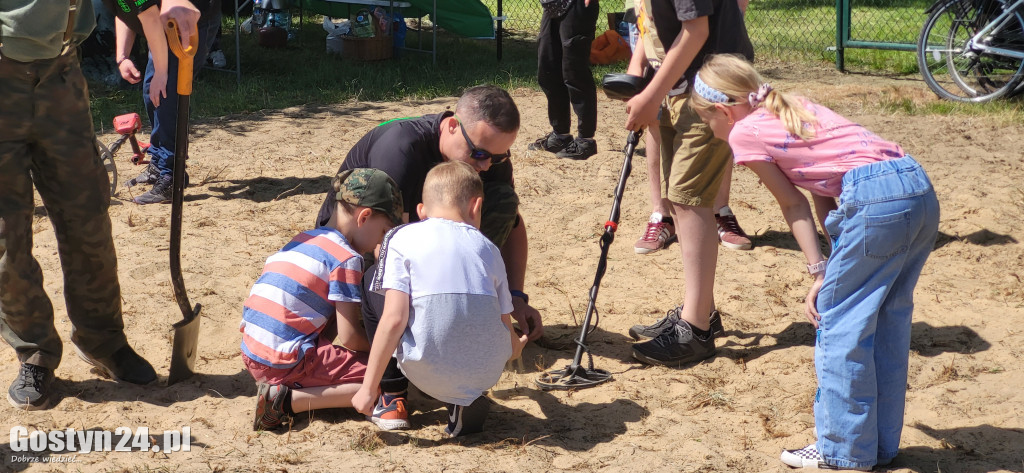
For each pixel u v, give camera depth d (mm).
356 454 3096
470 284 3045
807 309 2986
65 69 3217
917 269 2896
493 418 3422
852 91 9250
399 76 10242
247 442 3186
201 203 5895
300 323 3250
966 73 9109
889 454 3014
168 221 5539
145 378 3645
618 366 3881
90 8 3277
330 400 3283
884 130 7680
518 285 3916
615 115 8539
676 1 3438
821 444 2988
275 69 10547
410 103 9000
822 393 2939
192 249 5074
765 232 5504
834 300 2867
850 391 2871
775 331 4176
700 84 3107
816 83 9773
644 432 3295
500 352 3135
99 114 8258
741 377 3746
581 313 4402
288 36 12422
